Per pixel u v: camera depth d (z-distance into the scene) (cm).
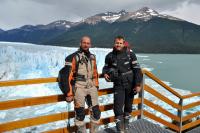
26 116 1888
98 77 460
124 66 454
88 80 421
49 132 425
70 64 400
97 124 444
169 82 5697
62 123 1564
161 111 618
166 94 3061
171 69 8850
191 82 5788
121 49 457
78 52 417
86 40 414
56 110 2011
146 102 574
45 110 2025
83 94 416
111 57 459
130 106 488
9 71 3762
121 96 461
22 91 2811
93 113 438
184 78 6462
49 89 2970
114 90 471
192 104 727
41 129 1458
